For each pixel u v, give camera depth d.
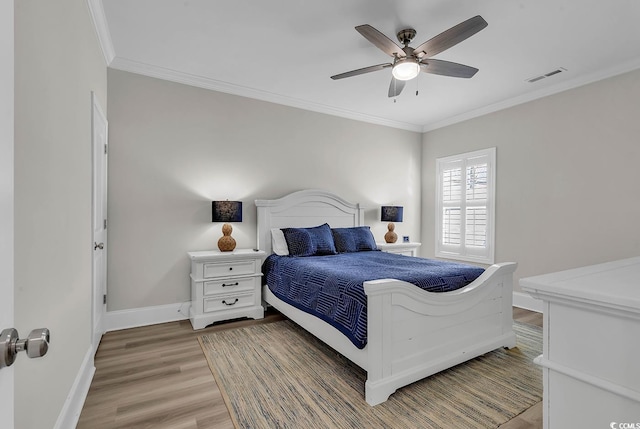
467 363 2.42
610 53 2.89
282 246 3.72
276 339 2.87
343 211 4.48
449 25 2.51
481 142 4.42
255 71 3.34
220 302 3.24
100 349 2.64
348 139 4.62
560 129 3.58
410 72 2.45
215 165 3.62
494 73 3.31
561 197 3.56
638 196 3.00
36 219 1.21
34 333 0.60
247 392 2.01
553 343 0.75
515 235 4.00
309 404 1.89
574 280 0.79
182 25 2.54
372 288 1.89
